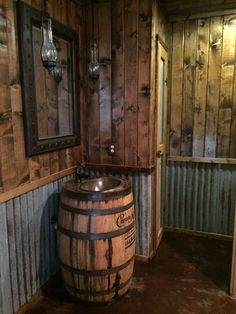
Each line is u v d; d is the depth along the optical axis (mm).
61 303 1909
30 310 1837
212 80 2715
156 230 2625
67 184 1965
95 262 1733
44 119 1961
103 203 1713
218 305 1882
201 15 2635
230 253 2607
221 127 2756
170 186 3033
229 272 2281
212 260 2477
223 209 2869
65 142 2154
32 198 1830
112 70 2299
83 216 1715
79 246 1733
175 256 2547
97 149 2475
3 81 1525
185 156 2924
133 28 2170
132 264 1942
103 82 2344
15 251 1707
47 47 1611
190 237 2953
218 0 2381
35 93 1772
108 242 1728
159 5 2334
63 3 2031
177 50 2785
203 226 2975
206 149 2844
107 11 2229
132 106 2283
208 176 2873
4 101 1541
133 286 2090
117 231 1753
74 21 2201
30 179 1798
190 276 2225
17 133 1658
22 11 1592
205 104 2777
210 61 2691
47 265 2051
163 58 2557
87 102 2432
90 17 2297
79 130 2393
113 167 2422
